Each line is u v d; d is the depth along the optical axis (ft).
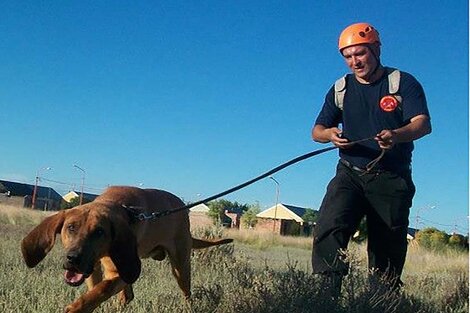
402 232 16.42
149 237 15.10
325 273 15.65
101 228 12.80
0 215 57.11
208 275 21.29
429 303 17.99
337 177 16.35
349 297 15.16
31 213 61.11
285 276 15.58
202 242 17.49
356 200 16.21
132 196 14.94
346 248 16.12
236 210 165.78
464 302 19.20
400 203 16.17
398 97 15.71
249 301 14.85
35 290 16.75
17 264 21.36
